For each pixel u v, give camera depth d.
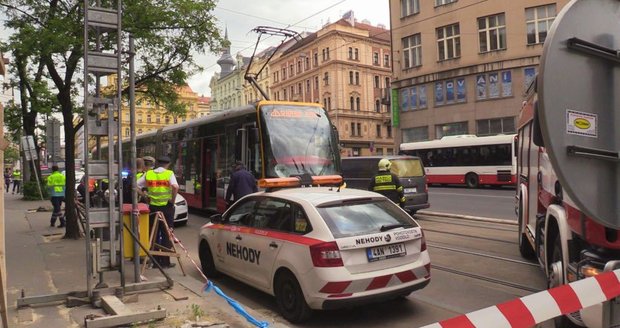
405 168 15.05
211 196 15.98
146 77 12.21
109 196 6.45
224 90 104.06
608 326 3.68
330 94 69.81
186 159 17.81
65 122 11.43
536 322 3.32
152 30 11.17
